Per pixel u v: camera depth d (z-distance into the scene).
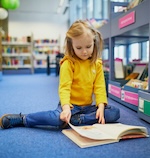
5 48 6.82
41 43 7.28
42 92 2.46
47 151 0.80
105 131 0.94
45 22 7.59
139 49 3.04
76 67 1.12
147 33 1.87
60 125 1.03
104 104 1.13
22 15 7.43
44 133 1.00
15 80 4.20
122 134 0.90
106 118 1.10
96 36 1.10
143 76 1.80
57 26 7.66
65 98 1.04
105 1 4.66
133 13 1.45
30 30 7.50
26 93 2.40
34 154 0.77
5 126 1.07
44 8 6.97
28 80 4.18
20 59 7.00
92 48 1.05
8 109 1.56
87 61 1.13
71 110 1.09
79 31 1.00
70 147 0.83
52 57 7.24
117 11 2.07
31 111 1.50
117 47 3.40
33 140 0.92
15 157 0.75
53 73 6.90
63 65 1.11
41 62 7.21
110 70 2.02
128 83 1.71
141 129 0.93
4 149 0.82
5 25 7.12
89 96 1.17
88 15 5.76
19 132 1.02
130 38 2.22
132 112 1.43
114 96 1.86
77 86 1.13
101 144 0.85
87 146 0.83
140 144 0.86
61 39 7.61
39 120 1.06
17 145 0.86
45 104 1.75
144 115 1.20
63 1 6.28
